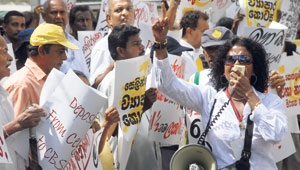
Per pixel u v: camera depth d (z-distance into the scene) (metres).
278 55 7.68
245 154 5.71
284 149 7.87
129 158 7.04
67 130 5.65
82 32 9.49
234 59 5.98
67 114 5.66
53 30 6.35
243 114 5.82
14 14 9.88
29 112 5.51
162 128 7.30
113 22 8.57
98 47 8.20
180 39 8.32
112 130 6.69
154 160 7.19
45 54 6.31
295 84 8.20
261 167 5.73
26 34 7.49
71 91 5.68
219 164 5.79
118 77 6.36
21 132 5.64
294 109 8.23
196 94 6.14
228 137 5.78
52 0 9.05
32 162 5.65
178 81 6.16
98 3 15.05
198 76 7.07
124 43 6.86
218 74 6.22
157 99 7.19
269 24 8.83
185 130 6.97
